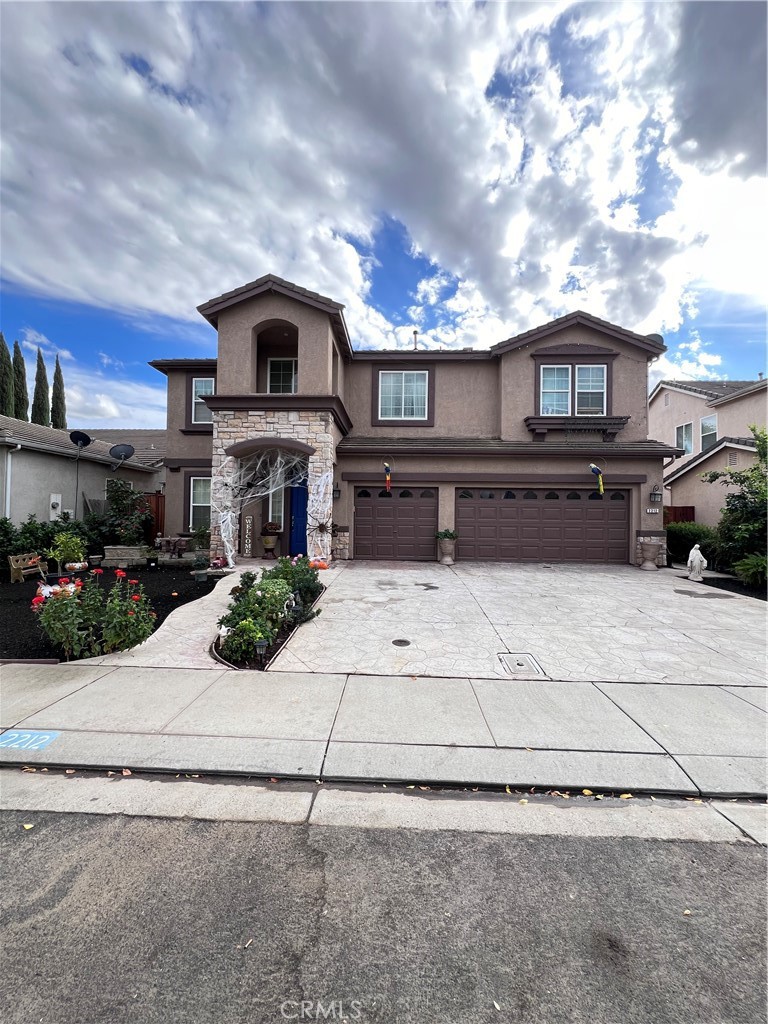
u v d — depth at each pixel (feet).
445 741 12.41
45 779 10.91
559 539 43.98
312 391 38.11
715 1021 5.71
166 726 13.03
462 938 6.84
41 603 18.49
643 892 7.76
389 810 9.92
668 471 65.98
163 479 66.28
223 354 38.68
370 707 14.30
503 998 5.96
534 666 17.74
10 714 13.69
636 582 34.55
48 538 39.73
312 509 37.58
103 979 6.16
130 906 7.32
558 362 45.60
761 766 11.39
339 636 20.99
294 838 9.00
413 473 43.80
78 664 17.75
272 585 22.56
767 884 7.97
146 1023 5.62
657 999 5.97
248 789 10.60
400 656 18.65
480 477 43.50
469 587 31.63
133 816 9.61
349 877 8.00
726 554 38.32
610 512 43.98
